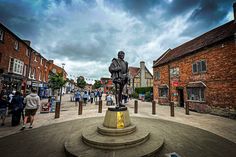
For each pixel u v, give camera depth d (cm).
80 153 354
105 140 396
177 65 1628
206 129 632
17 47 1666
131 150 371
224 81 1048
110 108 495
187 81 1451
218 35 1202
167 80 1819
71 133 560
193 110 1292
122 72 539
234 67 983
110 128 461
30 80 1983
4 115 680
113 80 529
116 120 466
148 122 770
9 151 396
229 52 1022
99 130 466
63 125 686
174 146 433
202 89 1241
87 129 513
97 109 1259
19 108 673
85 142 417
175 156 366
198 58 1312
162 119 861
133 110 1252
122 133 439
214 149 412
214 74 1134
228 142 468
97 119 829
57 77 1958
